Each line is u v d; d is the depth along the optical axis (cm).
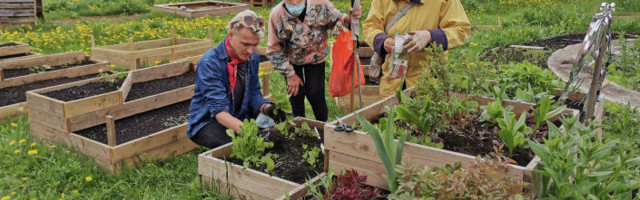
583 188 240
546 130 304
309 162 348
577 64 311
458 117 310
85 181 386
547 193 254
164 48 816
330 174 275
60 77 669
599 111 383
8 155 428
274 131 388
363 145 276
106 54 812
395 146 265
